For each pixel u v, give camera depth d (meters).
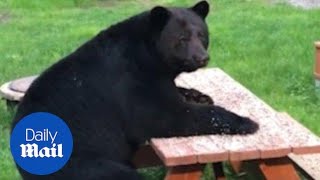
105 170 4.26
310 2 14.05
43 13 14.27
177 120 4.46
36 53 10.05
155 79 4.51
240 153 4.16
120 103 4.47
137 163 5.46
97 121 4.41
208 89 5.55
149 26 4.57
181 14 4.59
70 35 11.44
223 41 10.13
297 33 10.41
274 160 4.38
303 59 8.80
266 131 4.50
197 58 4.43
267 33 10.59
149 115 4.46
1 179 5.59
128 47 4.59
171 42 4.48
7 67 9.17
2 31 12.30
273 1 14.44
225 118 4.48
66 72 4.54
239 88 5.55
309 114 6.95
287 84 7.86
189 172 4.32
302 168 5.00
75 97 4.42
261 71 8.44
